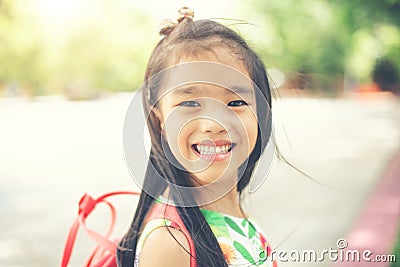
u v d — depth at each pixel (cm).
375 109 1909
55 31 2330
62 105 1980
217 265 115
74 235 140
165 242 113
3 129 1420
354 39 1916
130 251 120
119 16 2225
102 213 578
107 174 857
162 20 126
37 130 1384
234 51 117
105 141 1166
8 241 584
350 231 503
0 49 2362
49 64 2336
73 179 847
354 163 919
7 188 816
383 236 482
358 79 2456
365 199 639
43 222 648
